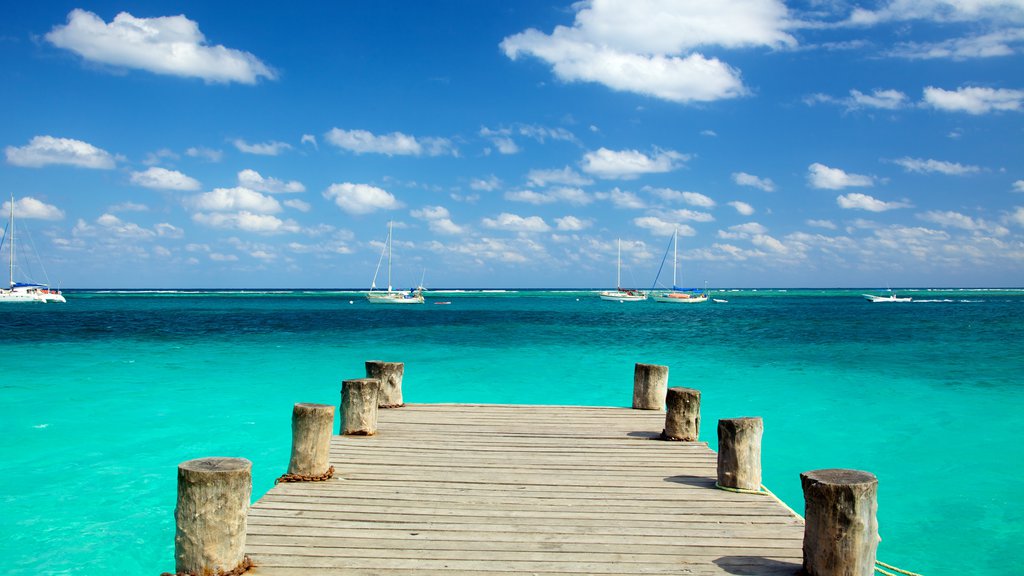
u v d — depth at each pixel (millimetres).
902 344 34906
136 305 92500
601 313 74188
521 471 8234
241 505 5223
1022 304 105000
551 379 23031
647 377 12461
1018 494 10969
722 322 55781
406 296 106750
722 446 7605
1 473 11555
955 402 18734
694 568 5461
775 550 5848
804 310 82625
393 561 5492
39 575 7914
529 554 5688
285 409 17188
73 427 14898
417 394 20125
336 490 7359
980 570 8281
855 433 15172
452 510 6762
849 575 5039
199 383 21172
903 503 10570
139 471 11742
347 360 27297
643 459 8898
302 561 5457
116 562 8297
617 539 6055
